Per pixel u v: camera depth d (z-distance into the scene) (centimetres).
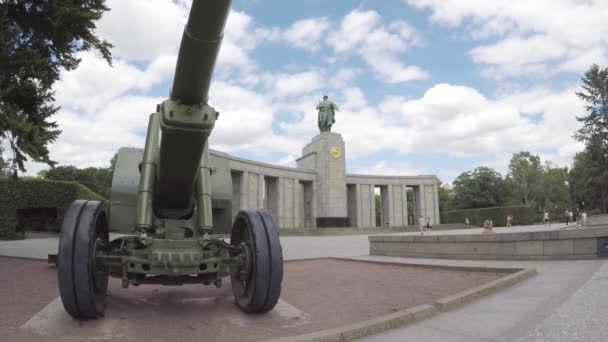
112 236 1678
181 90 434
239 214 565
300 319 508
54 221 2606
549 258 988
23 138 985
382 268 1052
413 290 717
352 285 782
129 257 480
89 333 436
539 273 797
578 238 949
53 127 1144
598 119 5966
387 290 721
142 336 428
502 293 630
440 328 455
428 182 5922
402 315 480
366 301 625
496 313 507
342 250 1758
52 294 654
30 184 2269
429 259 1226
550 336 399
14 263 1072
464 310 536
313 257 1364
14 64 981
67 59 1188
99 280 501
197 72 410
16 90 1044
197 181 562
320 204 4884
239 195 4316
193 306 574
